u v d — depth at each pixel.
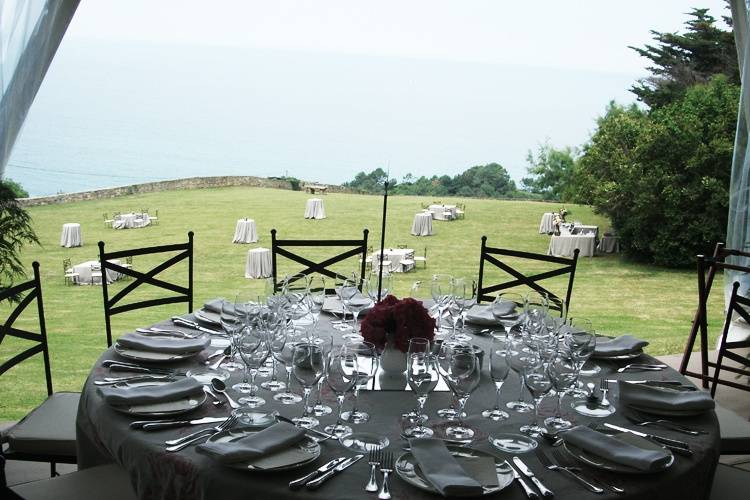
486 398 2.15
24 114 3.96
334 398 2.11
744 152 4.78
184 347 2.39
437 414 2.02
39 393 5.04
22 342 6.50
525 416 2.02
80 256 11.40
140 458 1.79
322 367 1.88
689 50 13.89
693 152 10.53
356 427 1.91
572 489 1.62
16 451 2.50
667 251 10.83
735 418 2.76
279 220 15.19
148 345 2.39
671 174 10.71
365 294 2.81
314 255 11.43
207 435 1.83
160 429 1.88
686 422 2.02
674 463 1.76
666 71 14.09
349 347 1.84
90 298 8.55
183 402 2.02
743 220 4.82
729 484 2.29
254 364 2.02
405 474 1.64
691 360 4.86
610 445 1.75
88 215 15.20
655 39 14.07
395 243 13.02
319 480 1.60
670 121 10.74
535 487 1.62
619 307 8.37
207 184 19.19
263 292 2.79
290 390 2.16
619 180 11.23
